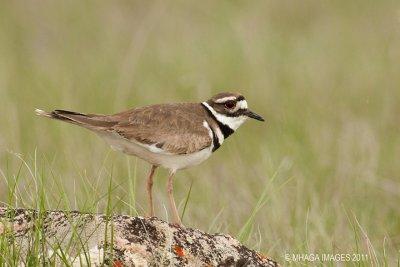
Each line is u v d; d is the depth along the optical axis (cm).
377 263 1526
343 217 1809
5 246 1209
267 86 2572
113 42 3030
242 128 2364
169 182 1545
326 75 2647
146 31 3036
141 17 3294
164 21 3195
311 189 1920
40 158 2009
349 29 3008
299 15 3192
